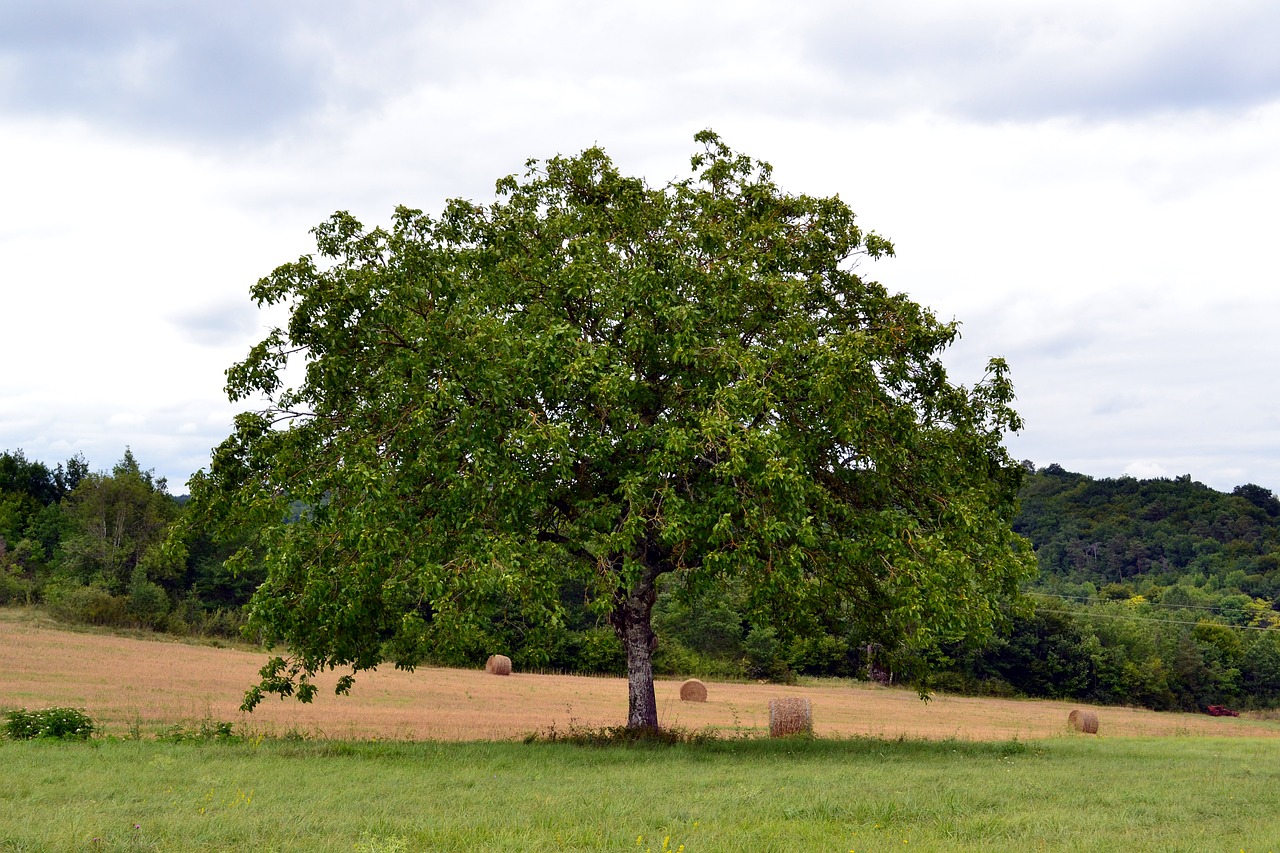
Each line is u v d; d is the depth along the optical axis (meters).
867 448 17.69
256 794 10.76
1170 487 159.38
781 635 21.58
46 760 13.57
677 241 19.06
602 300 18.27
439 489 16.88
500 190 21.16
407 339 17.70
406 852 7.66
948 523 18.23
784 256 19.20
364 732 23.02
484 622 15.71
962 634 17.81
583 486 18.19
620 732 19.06
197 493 18.62
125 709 25.06
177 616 63.03
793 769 14.96
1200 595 118.31
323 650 17.72
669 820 9.37
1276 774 16.39
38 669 34.03
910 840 8.67
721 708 40.78
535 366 16.61
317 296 17.69
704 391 16.80
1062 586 129.12
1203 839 9.19
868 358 17.36
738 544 15.85
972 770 15.47
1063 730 41.44
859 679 74.62
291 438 18.11
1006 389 20.55
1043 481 175.88
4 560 72.50
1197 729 49.03
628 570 16.47
